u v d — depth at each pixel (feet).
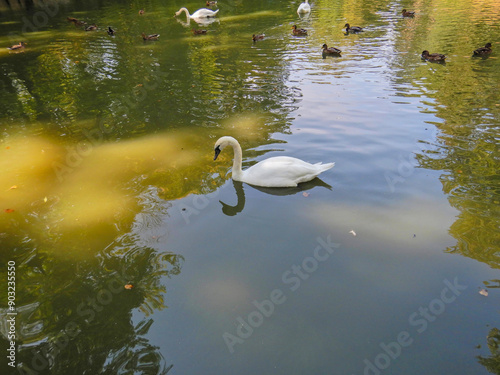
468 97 16.37
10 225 9.21
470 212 8.93
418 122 14.06
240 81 19.65
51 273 7.60
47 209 9.84
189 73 21.13
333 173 10.97
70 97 18.38
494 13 34.88
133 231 8.83
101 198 10.27
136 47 26.73
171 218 9.29
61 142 13.97
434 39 26.91
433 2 42.57
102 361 5.76
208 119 15.30
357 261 7.61
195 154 12.64
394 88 17.92
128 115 16.14
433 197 9.60
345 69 21.07
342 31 30.66
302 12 38.93
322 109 15.67
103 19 37.37
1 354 5.93
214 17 37.96
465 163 11.09
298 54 24.30
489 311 6.33
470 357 5.58
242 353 5.83
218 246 8.23
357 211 9.25
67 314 6.64
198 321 6.40
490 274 7.11
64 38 29.66
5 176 11.62
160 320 6.46
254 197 10.11
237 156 10.83
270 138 13.33
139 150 13.04
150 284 7.22
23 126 15.44
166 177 11.29
